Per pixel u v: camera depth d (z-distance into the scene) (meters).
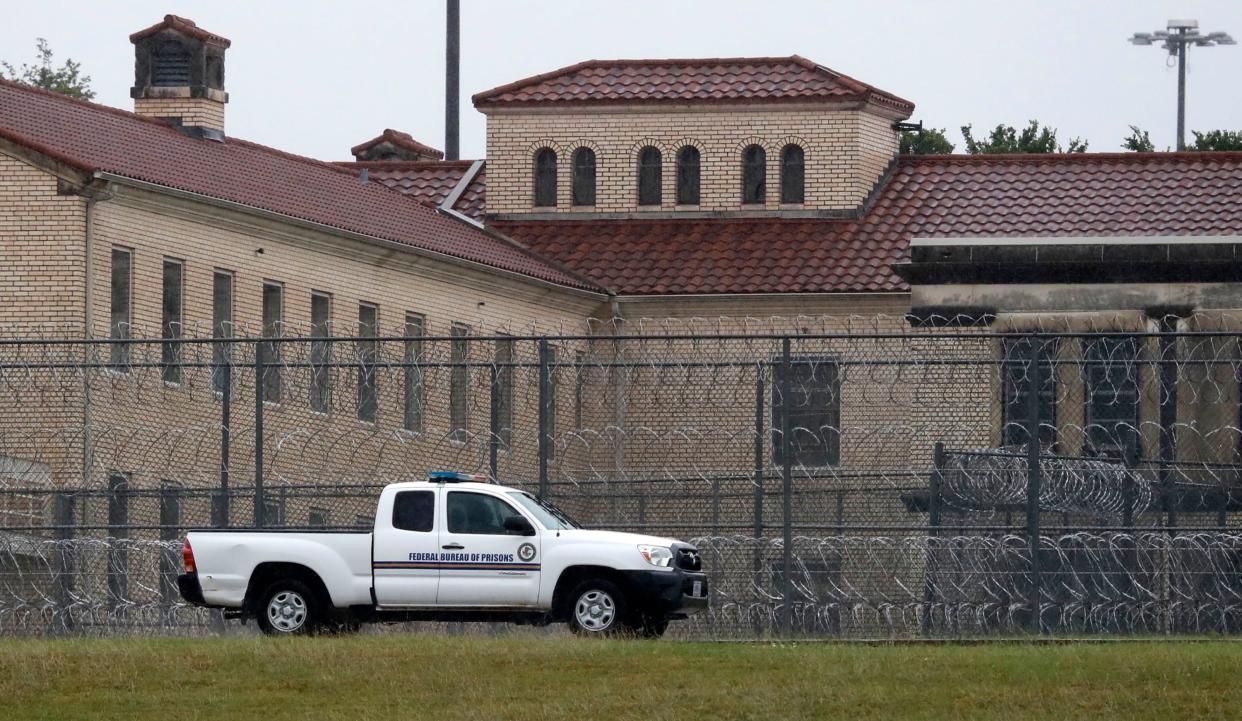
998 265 155.75
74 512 124.38
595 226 199.50
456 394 152.00
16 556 122.50
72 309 146.12
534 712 85.38
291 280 164.25
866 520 135.75
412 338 113.62
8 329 146.38
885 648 99.50
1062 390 151.25
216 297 158.12
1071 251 155.00
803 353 134.50
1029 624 113.62
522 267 184.38
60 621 116.19
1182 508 122.81
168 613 117.25
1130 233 191.62
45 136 151.38
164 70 178.12
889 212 197.88
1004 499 119.69
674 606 107.00
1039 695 87.69
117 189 148.25
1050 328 155.12
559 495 118.62
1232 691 88.06
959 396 143.75
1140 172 199.25
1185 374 143.25
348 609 107.25
